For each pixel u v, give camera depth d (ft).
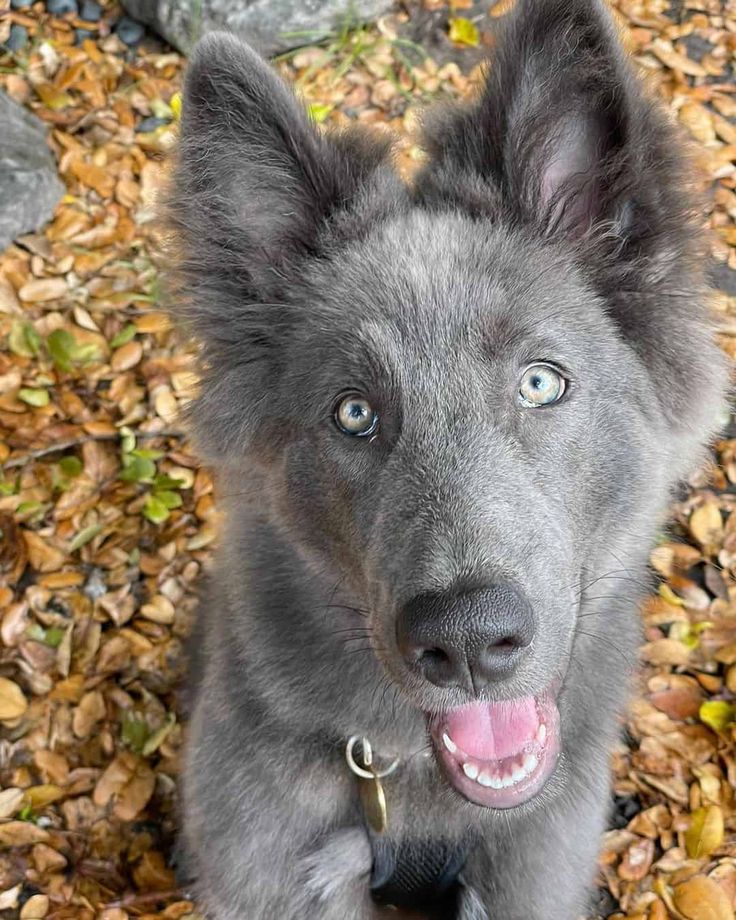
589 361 1.46
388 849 1.73
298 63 3.48
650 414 1.54
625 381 1.50
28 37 3.54
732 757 2.19
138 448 2.68
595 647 1.64
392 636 1.32
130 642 2.39
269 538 1.65
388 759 1.65
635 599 1.68
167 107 3.37
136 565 2.50
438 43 3.57
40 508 2.57
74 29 3.57
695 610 2.41
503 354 1.43
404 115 3.34
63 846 2.11
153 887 2.08
